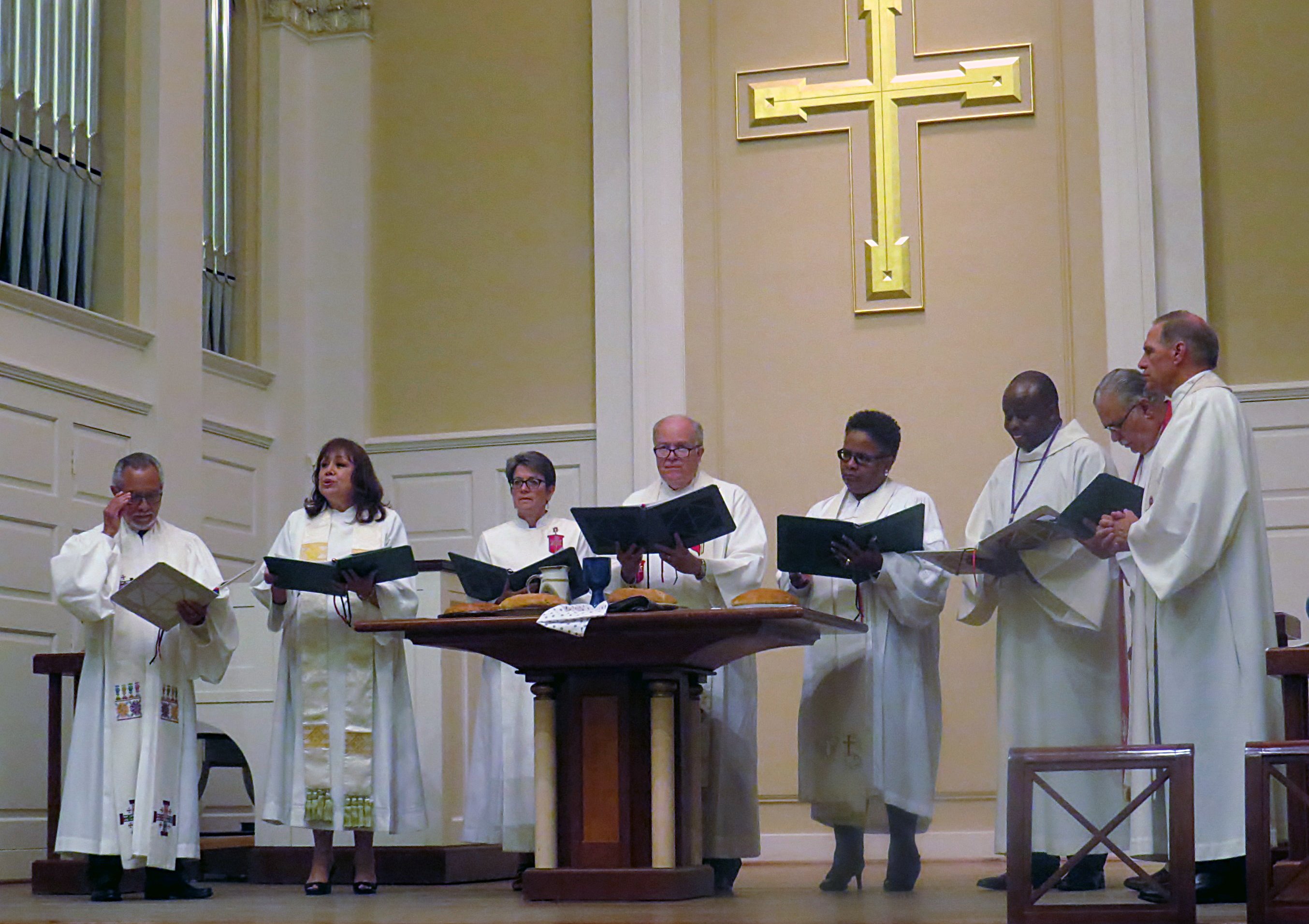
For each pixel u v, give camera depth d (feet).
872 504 17.20
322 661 17.44
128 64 24.30
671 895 14.61
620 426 26.37
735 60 26.78
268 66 28.09
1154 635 14.37
